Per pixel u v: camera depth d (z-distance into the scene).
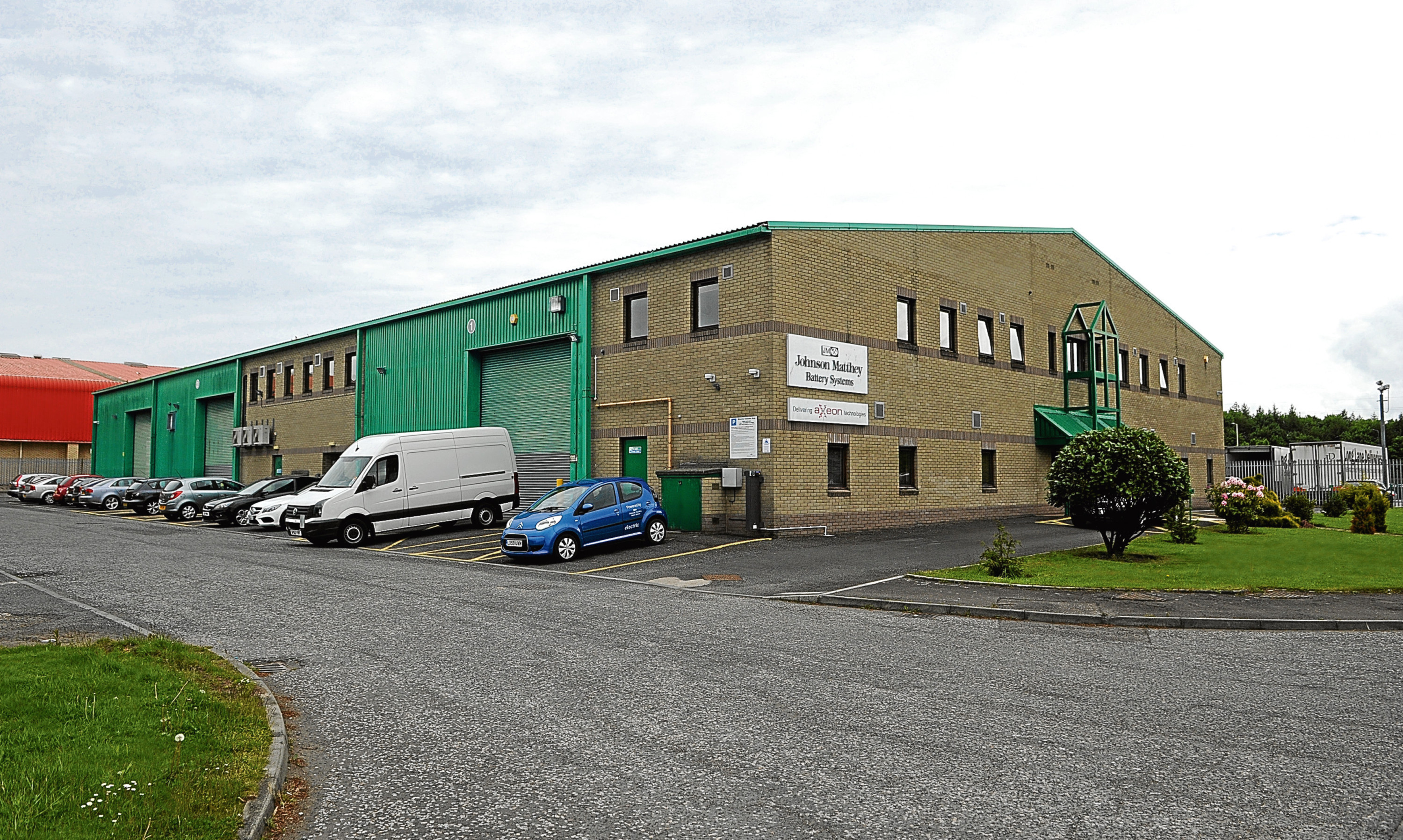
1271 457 44.47
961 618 10.95
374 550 19.42
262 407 40.72
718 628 10.08
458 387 29.09
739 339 21.19
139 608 11.24
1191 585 13.00
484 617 10.70
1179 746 5.85
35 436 61.44
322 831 4.53
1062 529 23.03
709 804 4.85
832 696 7.10
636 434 23.45
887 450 23.36
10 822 4.04
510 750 5.78
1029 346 28.91
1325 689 7.38
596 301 24.86
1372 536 21.06
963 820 4.63
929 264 25.20
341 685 7.46
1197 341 38.69
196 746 5.38
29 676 6.75
